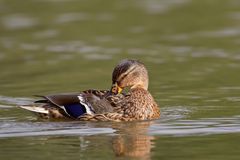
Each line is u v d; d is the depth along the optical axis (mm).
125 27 33062
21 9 37000
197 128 18391
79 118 19438
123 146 16922
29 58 28000
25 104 21141
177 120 19328
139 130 18391
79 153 16406
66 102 19500
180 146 16875
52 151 16609
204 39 30391
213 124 18734
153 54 27969
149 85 23344
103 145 17062
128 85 19938
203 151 16422
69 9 36781
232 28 32125
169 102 21250
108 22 34031
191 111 20172
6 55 28734
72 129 18547
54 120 19500
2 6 37719
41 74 25297
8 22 34469
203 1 37469
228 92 22172
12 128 18672
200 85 23141
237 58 26969
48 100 19609
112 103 19641
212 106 20625
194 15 34812
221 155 16078
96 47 29406
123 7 37031
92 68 25938
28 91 22859
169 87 23016
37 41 30922
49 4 38000
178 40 30406
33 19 35000
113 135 17953
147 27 32938
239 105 20625
